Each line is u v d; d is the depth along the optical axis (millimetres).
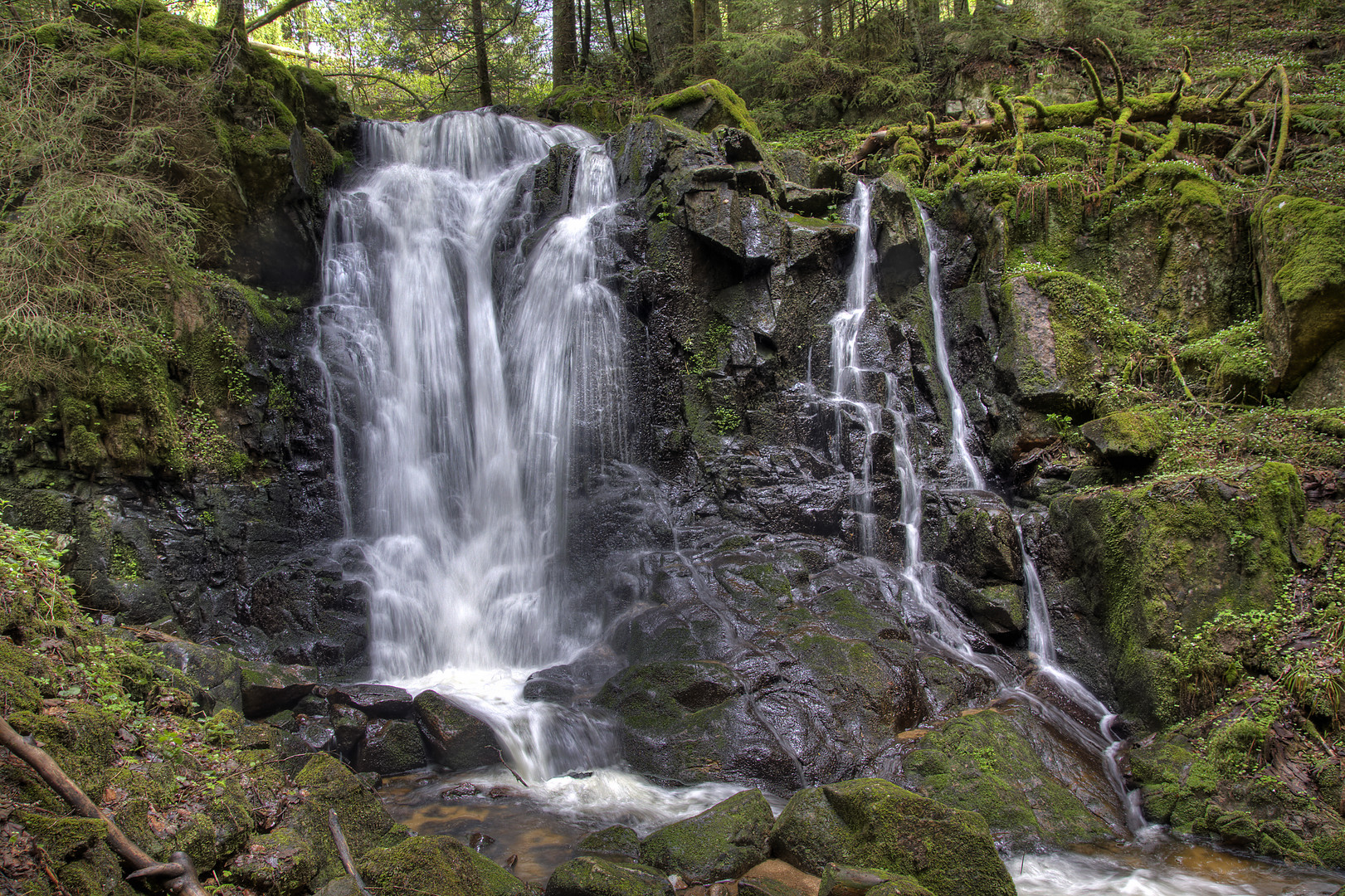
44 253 7340
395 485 10305
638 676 7355
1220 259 10375
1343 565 7023
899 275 11523
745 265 10570
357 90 22062
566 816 6125
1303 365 8867
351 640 8438
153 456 8172
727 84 17219
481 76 17766
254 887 4133
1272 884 5414
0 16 8289
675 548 9180
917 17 16641
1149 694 7359
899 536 9609
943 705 7492
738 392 10266
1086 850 5895
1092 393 9984
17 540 5785
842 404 10156
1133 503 7867
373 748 6922
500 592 9750
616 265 10609
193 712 5742
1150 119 12828
